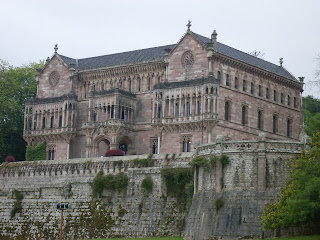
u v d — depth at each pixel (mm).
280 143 81812
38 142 147250
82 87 145750
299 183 74562
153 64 135750
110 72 141750
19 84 160875
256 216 79875
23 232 114250
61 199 111375
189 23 130875
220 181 83500
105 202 106188
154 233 99062
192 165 90500
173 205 98688
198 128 125812
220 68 128375
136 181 103938
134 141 137375
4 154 151000
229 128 128250
